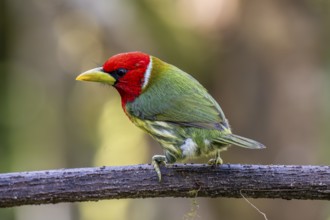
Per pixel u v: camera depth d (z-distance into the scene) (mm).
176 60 13422
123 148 14781
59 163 14648
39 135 14742
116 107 15039
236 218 12836
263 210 12766
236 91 13203
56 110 14602
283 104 13078
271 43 13000
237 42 13078
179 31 13336
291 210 12742
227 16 12969
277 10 12992
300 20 13109
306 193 7008
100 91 14805
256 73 13102
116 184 6902
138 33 13336
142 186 6973
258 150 13055
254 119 13133
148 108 7840
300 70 13086
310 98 13148
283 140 13078
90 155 14805
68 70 14336
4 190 6691
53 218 13695
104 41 13562
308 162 13055
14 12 14133
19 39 14312
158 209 13250
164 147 7781
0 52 14453
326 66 13430
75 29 13828
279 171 7027
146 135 14156
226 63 13203
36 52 14312
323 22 13430
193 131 7520
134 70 7973
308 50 13148
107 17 13305
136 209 13883
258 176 7027
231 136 7305
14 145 14719
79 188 6824
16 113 14758
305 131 13062
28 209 13539
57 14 13859
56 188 6781
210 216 12898
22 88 14578
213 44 13172
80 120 14727
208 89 13492
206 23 13062
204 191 7066
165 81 7949
